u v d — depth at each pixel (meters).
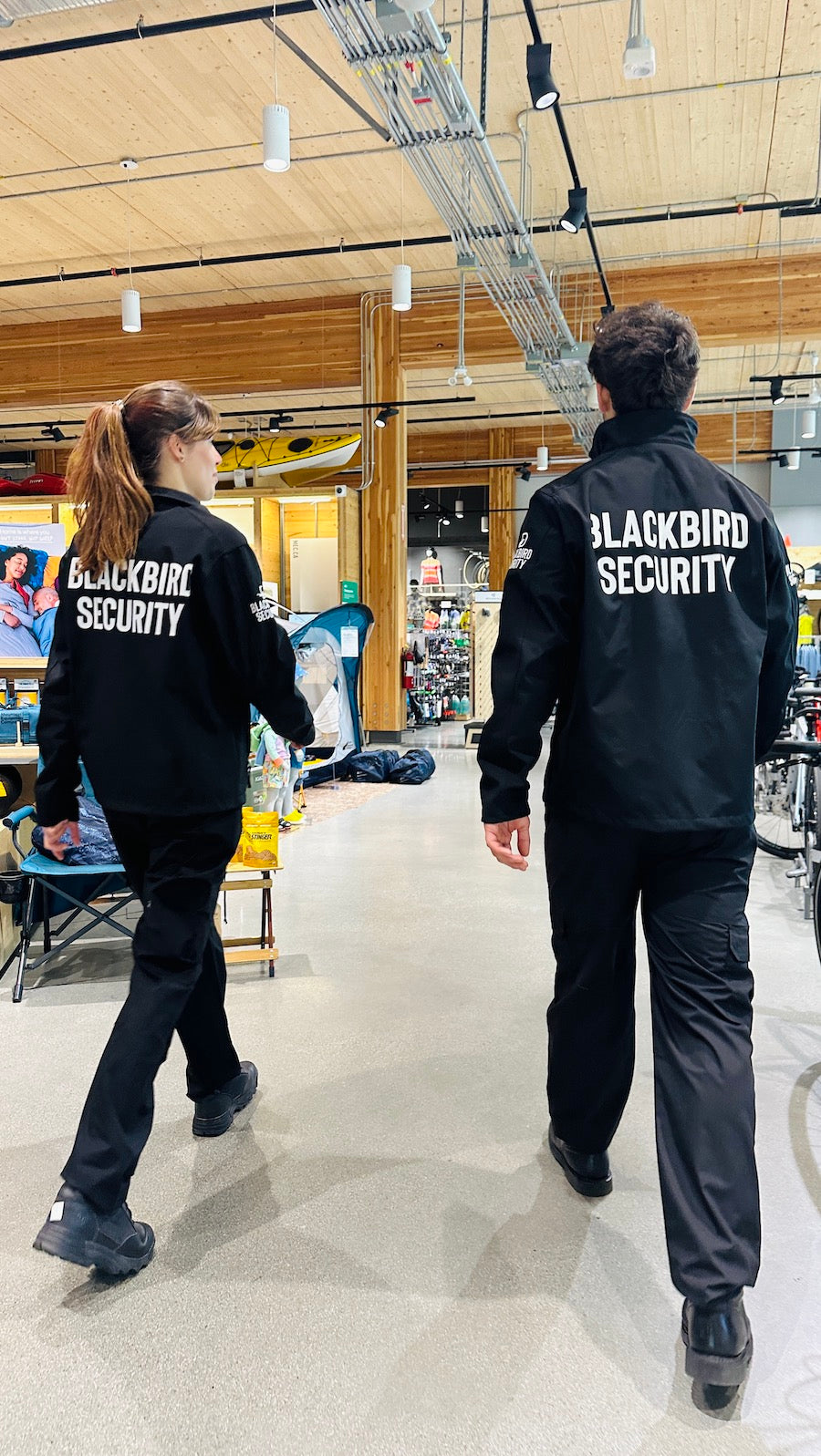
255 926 3.76
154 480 1.67
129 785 1.61
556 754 1.49
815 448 13.66
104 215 8.23
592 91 6.31
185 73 6.03
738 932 1.38
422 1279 1.56
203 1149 1.99
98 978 3.12
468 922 3.83
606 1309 1.48
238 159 7.21
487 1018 2.75
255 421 14.73
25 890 2.93
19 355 11.26
